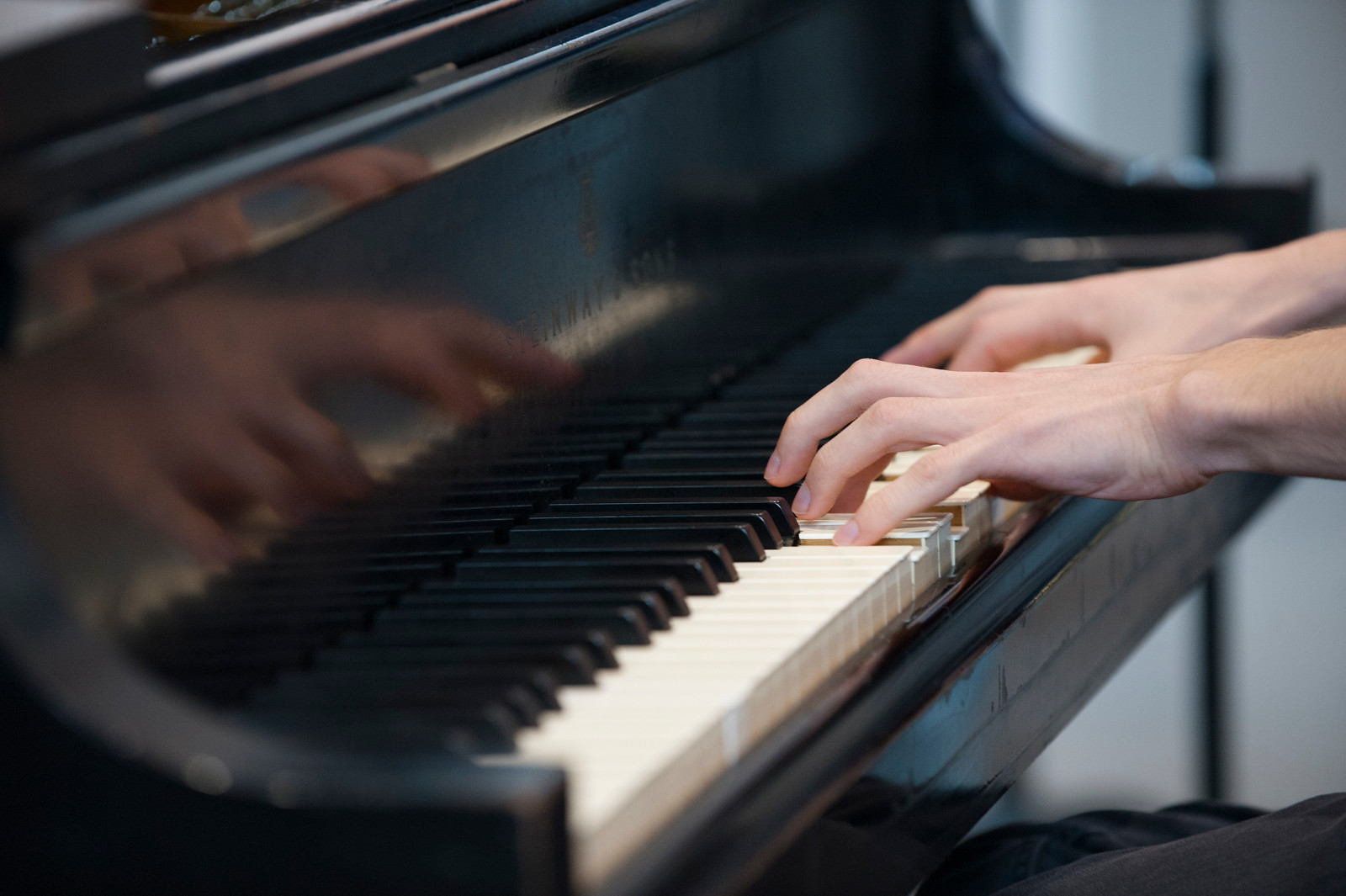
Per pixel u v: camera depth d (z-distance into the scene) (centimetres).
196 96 152
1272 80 539
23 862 145
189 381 153
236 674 154
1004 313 191
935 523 169
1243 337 187
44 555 146
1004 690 166
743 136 192
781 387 188
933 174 242
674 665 155
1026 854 176
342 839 143
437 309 164
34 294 145
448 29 163
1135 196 239
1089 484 169
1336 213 539
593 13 173
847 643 159
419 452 163
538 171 171
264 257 156
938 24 239
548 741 149
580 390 175
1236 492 204
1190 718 381
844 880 154
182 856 144
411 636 157
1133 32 522
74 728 144
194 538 153
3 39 146
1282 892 162
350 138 157
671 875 146
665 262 183
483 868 142
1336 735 352
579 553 164
